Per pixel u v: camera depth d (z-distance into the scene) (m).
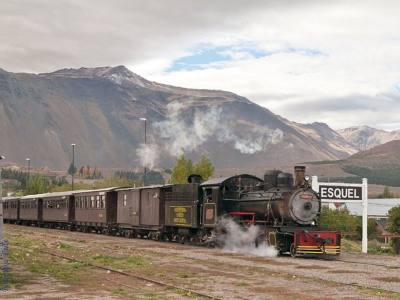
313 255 27.23
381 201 138.50
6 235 42.28
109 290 14.79
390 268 20.42
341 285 15.81
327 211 75.62
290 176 28.47
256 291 14.70
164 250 28.02
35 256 24.36
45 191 123.81
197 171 59.62
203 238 32.28
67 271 18.88
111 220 45.62
